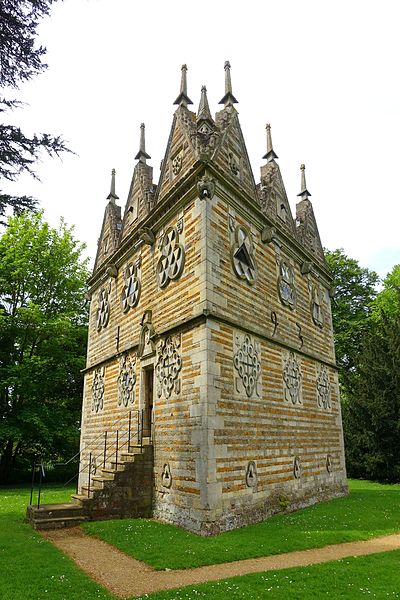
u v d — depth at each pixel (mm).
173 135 17484
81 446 22250
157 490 14109
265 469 14461
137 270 18734
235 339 14219
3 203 10008
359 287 39750
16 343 30547
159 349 15461
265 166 21469
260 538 11148
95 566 8984
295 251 20516
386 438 28547
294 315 19266
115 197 25000
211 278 13672
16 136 9414
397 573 8547
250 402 14383
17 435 26672
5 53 9320
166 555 9570
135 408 16969
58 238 32906
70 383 33062
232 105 17500
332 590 7500
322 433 19797
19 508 16438
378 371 29656
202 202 14312
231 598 7074
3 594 7273
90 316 24359
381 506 17016
